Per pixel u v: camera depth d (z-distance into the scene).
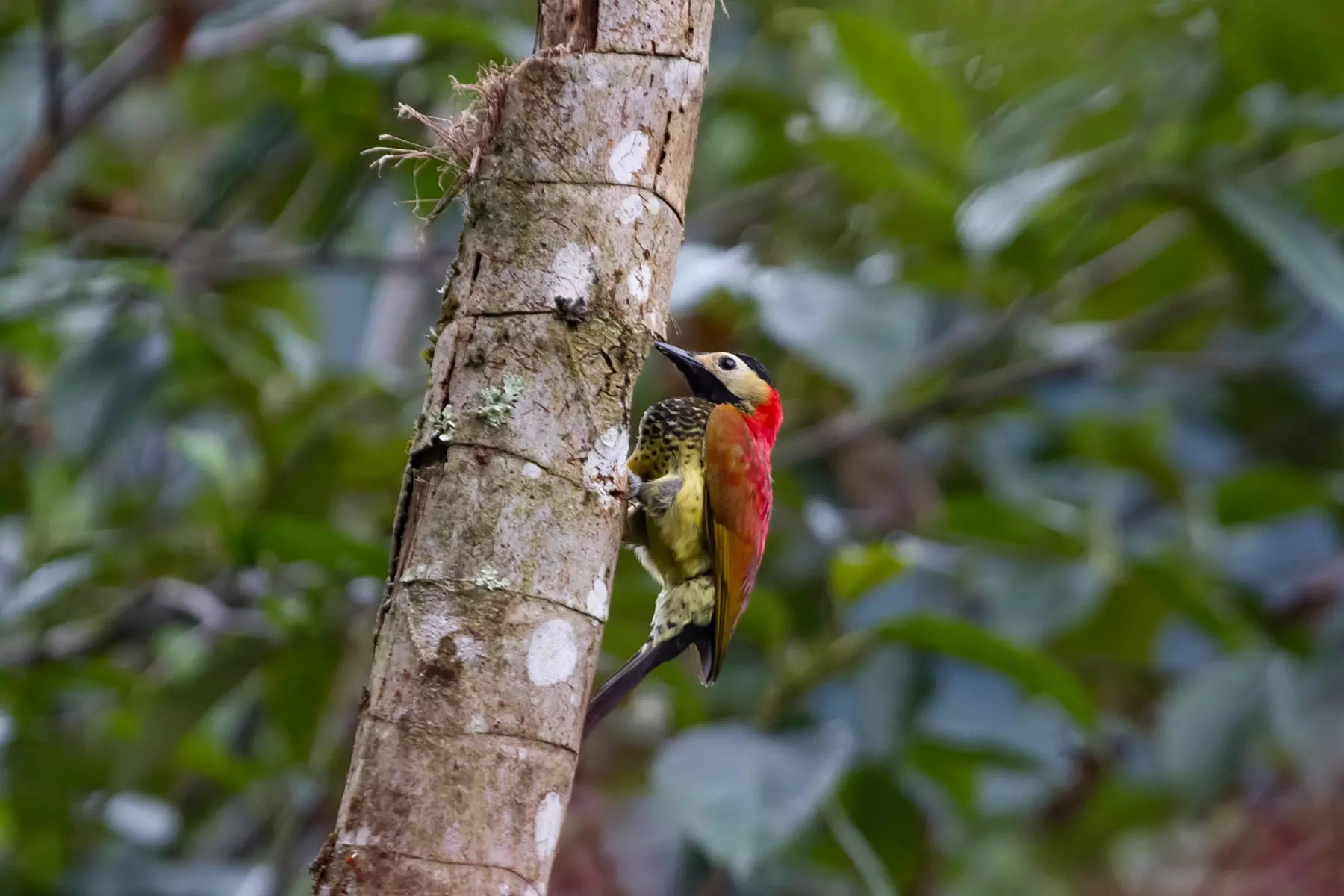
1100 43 11.90
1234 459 14.33
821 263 11.82
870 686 10.48
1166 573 10.63
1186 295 12.98
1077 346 12.64
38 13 12.81
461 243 5.44
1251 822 14.30
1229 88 11.04
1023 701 11.16
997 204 10.42
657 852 12.63
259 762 10.65
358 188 12.26
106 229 11.89
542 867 4.81
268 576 9.72
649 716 12.09
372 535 11.39
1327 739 10.83
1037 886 13.46
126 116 15.38
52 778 9.95
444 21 9.84
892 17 12.16
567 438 5.21
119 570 9.95
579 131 5.43
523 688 4.88
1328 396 13.81
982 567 10.69
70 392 9.69
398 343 13.16
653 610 9.90
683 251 9.92
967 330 13.26
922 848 10.55
